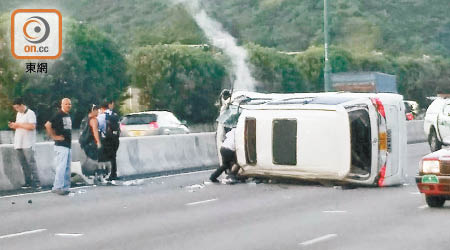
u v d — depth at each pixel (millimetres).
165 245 15625
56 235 17266
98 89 62938
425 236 16266
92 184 28812
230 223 18641
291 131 26750
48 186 28422
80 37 61969
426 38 153500
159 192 25984
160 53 68188
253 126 27859
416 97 98000
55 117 25672
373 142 26062
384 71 95500
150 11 160750
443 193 20438
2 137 56094
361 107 26125
